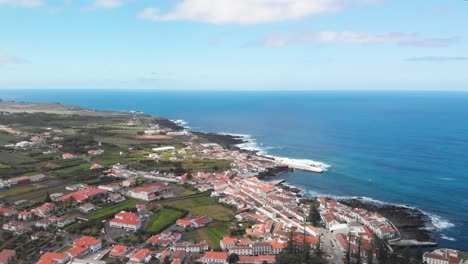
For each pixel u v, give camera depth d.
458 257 161.00
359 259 156.38
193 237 184.38
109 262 155.75
